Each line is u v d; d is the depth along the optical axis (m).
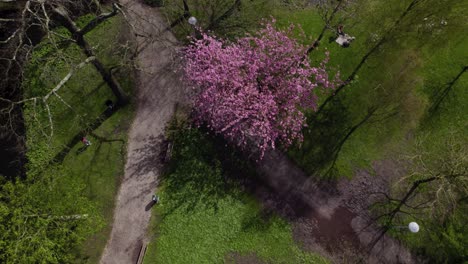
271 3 28.14
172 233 23.08
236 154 24.56
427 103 25.59
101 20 21.48
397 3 23.77
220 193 23.86
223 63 21.91
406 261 22.77
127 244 22.92
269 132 21.98
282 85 22.22
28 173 23.27
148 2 28.12
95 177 24.02
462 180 20.34
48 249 17.56
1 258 17.98
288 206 23.75
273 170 24.38
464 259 22.44
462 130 24.95
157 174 24.19
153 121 25.39
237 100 21.23
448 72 26.22
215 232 23.11
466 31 25.78
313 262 22.80
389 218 23.50
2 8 25.05
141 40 27.20
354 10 27.52
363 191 24.08
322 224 23.45
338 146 24.88
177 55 26.50
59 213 19.06
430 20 23.48
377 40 25.72
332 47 26.86
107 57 26.78
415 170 23.52
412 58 26.28
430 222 23.23
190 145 24.73
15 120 25.52
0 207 17.23
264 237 23.12
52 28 27.19
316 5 28.12
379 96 25.80
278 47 22.45
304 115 25.41
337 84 23.88
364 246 23.06
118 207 23.55
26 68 26.00
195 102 23.33
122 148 24.73
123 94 25.17
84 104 25.77
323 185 24.19
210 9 28.09
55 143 24.73
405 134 25.06
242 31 27.11
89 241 22.86
